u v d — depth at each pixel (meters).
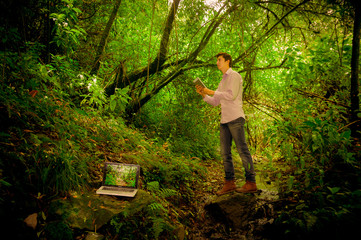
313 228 2.10
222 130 3.30
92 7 4.99
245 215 2.85
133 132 4.34
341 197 2.21
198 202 3.34
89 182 2.39
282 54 4.73
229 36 5.10
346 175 2.62
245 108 6.12
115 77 4.89
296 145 3.50
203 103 5.72
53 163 2.14
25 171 1.93
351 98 3.39
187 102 5.66
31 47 3.07
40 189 1.97
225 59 3.28
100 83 4.30
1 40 2.52
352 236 1.94
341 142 2.65
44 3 3.29
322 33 4.71
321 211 2.17
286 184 3.28
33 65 2.79
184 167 3.87
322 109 3.97
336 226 2.02
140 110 5.59
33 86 2.63
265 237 2.50
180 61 5.28
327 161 2.76
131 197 2.40
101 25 5.41
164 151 4.17
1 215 1.58
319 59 3.61
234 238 2.58
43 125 2.60
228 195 3.15
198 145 5.63
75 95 3.93
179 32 5.00
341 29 4.43
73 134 2.80
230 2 4.12
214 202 3.06
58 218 1.84
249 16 4.31
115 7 4.43
